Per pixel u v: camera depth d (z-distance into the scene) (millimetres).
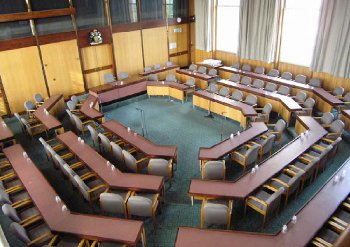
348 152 8219
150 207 5586
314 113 10320
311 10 11164
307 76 11859
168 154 7168
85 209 6539
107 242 4969
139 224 4992
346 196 5395
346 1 9680
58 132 9078
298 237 4559
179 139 9297
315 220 4879
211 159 6852
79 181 6000
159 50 15008
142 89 12664
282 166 6371
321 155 6566
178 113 11141
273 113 10758
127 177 6273
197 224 6012
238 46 13930
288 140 8992
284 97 10211
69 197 6906
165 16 14562
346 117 8867
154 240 5695
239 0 13461
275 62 12844
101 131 9586
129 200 5547
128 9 13180
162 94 12578
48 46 11438
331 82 11039
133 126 10203
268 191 6234
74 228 4953
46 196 5742
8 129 8430
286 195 6000
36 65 11352
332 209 5105
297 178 5938
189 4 15281
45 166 8117
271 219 6035
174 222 6078
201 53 16109
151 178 6219
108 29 12820
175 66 14141
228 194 5598
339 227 4906
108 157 8367
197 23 15289
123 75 12945
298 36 11898
